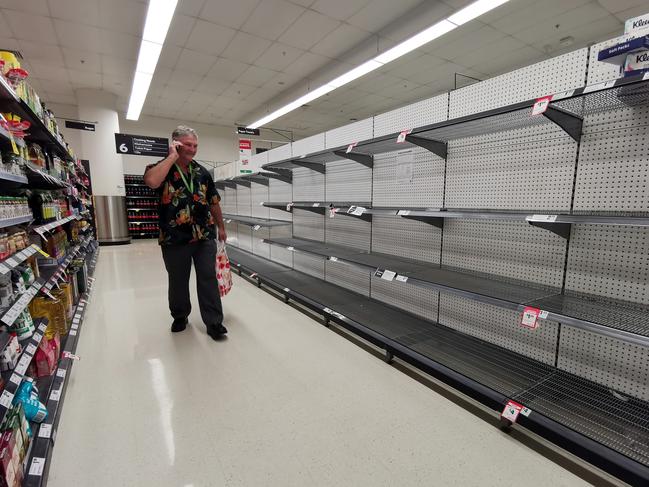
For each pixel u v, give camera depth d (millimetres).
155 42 5430
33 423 1490
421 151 2740
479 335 2416
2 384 1286
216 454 1548
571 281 1875
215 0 4871
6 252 1526
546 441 1630
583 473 1433
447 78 7938
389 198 3109
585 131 1755
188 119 11766
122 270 5699
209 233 2867
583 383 1803
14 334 1518
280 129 13148
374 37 5980
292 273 4703
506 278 2189
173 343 2752
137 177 10938
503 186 2164
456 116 2459
